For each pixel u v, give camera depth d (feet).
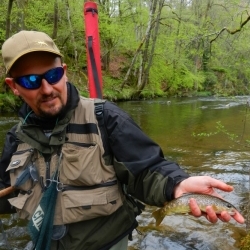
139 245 12.53
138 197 5.58
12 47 5.41
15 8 44.75
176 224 14.03
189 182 4.89
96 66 11.89
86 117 5.69
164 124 38.63
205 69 76.28
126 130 5.49
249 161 23.38
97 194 5.49
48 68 5.46
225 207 4.68
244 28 22.15
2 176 6.90
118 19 62.90
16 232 14.07
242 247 12.03
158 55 69.87
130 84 69.87
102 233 5.66
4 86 43.52
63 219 5.49
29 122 5.93
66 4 52.85
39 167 5.82
